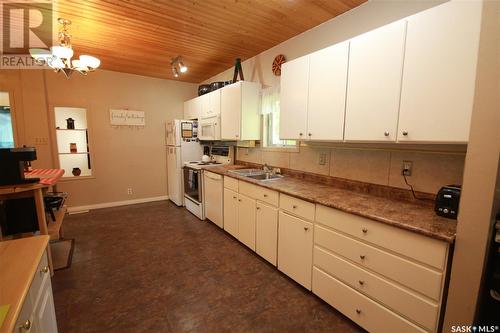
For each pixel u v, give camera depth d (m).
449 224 1.32
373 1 2.04
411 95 1.46
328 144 2.41
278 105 3.07
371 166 2.06
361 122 1.75
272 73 3.16
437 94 1.35
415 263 1.31
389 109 1.57
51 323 1.24
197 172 3.80
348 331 1.65
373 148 2.04
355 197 1.93
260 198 2.50
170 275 2.31
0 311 0.73
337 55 1.90
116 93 4.41
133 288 2.11
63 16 2.32
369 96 1.69
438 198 1.45
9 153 1.98
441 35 1.31
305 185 2.40
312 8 2.20
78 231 3.37
